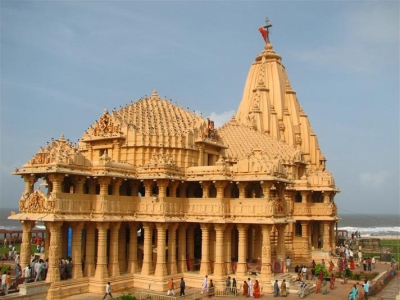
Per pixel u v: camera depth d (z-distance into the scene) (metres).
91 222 53.38
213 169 58.28
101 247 52.78
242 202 57.22
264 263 55.47
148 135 61.56
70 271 51.44
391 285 68.81
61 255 55.94
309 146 104.19
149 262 56.31
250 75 109.69
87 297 49.59
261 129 98.19
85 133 64.75
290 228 81.81
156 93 73.19
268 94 102.94
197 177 58.94
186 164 62.56
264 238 55.84
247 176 57.31
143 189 64.38
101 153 63.19
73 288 50.16
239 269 56.66
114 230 55.03
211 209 57.44
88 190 56.00
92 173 53.22
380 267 82.12
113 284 53.12
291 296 52.62
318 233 93.31
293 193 83.81
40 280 48.25
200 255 65.69
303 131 104.31
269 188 56.78
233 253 64.25
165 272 55.62
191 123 67.62
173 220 56.62
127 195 60.59
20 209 51.84
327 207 84.44
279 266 58.56
